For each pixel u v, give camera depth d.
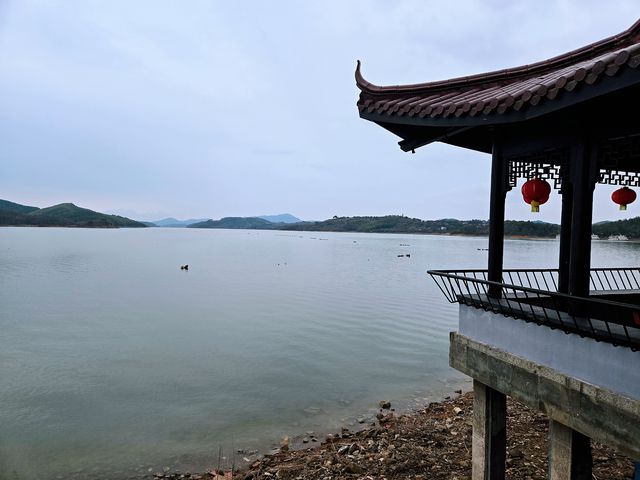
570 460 5.75
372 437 13.01
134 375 17.97
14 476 10.96
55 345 21.83
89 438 12.87
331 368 19.33
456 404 15.79
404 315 30.05
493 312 6.91
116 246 113.56
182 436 13.15
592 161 5.62
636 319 7.86
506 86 7.07
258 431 13.57
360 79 8.05
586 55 6.70
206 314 29.81
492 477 7.27
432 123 6.73
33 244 113.06
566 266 7.88
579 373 5.54
